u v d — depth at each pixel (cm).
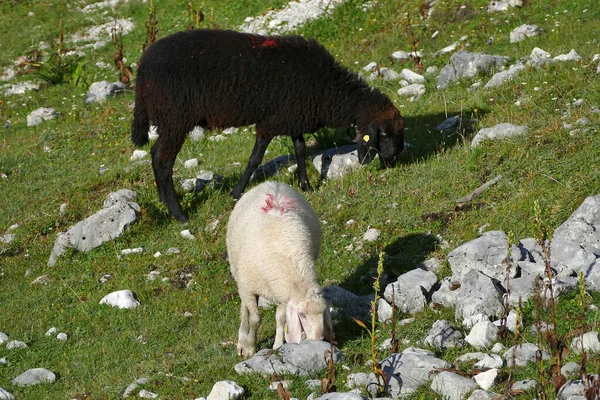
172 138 1477
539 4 2200
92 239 1469
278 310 971
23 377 1062
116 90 2377
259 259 939
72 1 3162
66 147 2059
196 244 1412
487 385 771
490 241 1053
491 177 1336
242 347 1010
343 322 1046
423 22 2350
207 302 1213
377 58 2208
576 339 815
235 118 1463
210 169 1719
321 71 1452
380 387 805
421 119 1733
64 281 1373
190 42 1445
